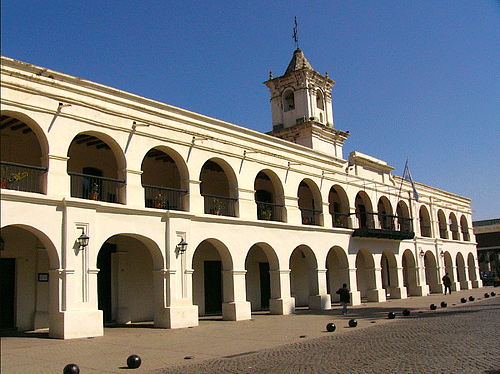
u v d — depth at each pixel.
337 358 10.40
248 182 21.05
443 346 11.34
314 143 28.70
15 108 13.95
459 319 17.31
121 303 18.81
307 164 24.34
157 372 9.70
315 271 23.98
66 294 14.28
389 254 30.55
